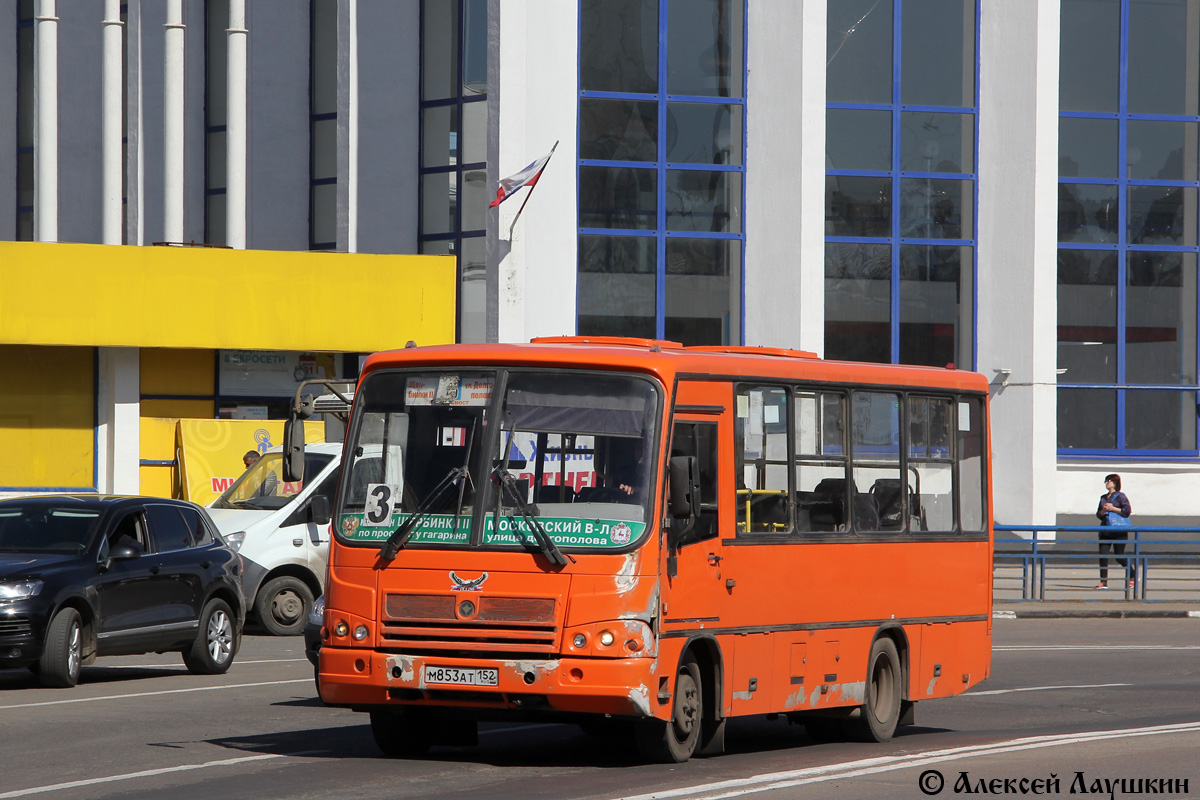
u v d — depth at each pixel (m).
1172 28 75.94
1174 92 75.94
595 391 21.78
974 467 29.95
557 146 68.12
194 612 34.78
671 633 21.48
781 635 24.20
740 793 19.55
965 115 72.44
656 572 21.05
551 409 21.72
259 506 45.47
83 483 59.69
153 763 22.06
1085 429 75.06
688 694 22.36
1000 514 71.38
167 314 59.09
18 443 59.22
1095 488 73.88
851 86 71.69
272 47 78.12
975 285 72.19
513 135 67.38
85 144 85.81
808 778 21.06
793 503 24.80
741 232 70.25
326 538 45.09
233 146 73.00
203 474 58.25
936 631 28.42
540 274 67.88
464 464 21.64
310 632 29.41
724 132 70.31
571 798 18.78
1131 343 75.38
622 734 26.55
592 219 69.00
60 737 24.88
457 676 20.81
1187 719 30.03
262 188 78.12
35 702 29.69
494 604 20.97
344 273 61.12
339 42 71.94
